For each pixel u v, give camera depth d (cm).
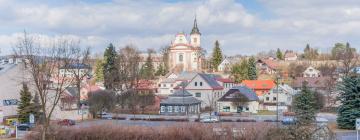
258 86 13925
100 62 16562
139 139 4791
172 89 14750
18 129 6612
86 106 10031
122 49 15288
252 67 16588
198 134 4609
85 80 13912
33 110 7338
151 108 11012
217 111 10856
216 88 12000
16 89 8181
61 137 4966
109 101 10088
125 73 13062
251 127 4431
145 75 15150
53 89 8094
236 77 16300
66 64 8144
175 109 10212
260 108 11694
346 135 6006
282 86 12006
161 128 4859
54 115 7938
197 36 19412
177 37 18988
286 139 3809
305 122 3856
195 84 11812
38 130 5144
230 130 4531
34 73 6719
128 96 10869
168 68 18875
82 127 5125
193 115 9769
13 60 8794
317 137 3709
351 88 6906
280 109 10731
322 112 10225
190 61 18700
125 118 8931
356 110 6794
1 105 7819
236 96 10875
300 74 18812
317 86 13038
